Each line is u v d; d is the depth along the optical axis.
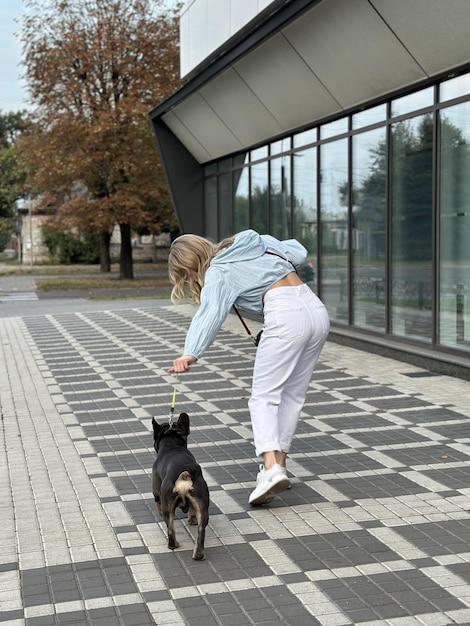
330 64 12.07
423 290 11.19
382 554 4.47
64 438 7.41
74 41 32.53
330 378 9.93
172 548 4.62
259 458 6.51
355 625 3.65
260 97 14.95
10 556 4.60
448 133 10.41
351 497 5.46
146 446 7.02
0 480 6.13
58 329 16.78
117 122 32.03
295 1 11.09
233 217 19.11
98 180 33.94
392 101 11.73
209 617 3.78
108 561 4.48
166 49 33.41
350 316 13.43
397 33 10.14
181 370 4.88
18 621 3.79
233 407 8.53
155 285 32.84
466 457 6.37
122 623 3.75
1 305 24.36
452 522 4.95
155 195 32.66
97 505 5.46
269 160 16.72
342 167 13.49
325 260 14.33
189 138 20.12
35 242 64.62
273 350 5.18
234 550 4.59
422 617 3.71
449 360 9.98
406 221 11.56
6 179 58.06
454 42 9.37
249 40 13.02
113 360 12.22
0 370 11.56
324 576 4.20
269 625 3.68
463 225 10.20
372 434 7.16
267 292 5.22
